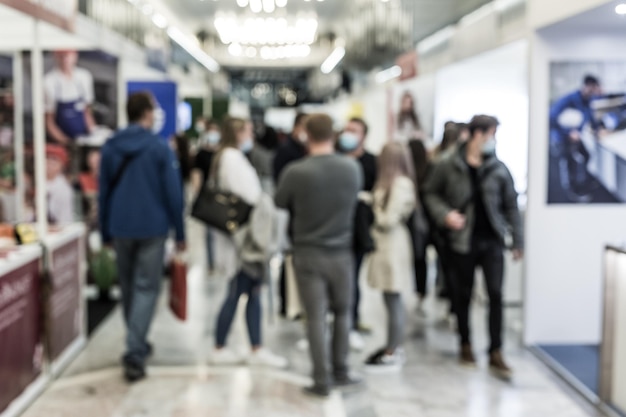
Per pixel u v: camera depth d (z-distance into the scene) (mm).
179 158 7082
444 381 3879
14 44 4625
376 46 9219
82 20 4617
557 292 4492
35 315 3598
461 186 3879
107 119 5582
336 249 3521
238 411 3430
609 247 3434
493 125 3797
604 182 4406
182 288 3939
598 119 4367
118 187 3811
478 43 5250
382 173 3906
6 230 3674
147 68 7117
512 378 3916
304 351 4418
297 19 12211
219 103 12711
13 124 5152
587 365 4125
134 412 3398
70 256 4152
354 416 3385
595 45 4316
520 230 3891
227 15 13031
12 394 3268
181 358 4242
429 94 6504
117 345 4469
